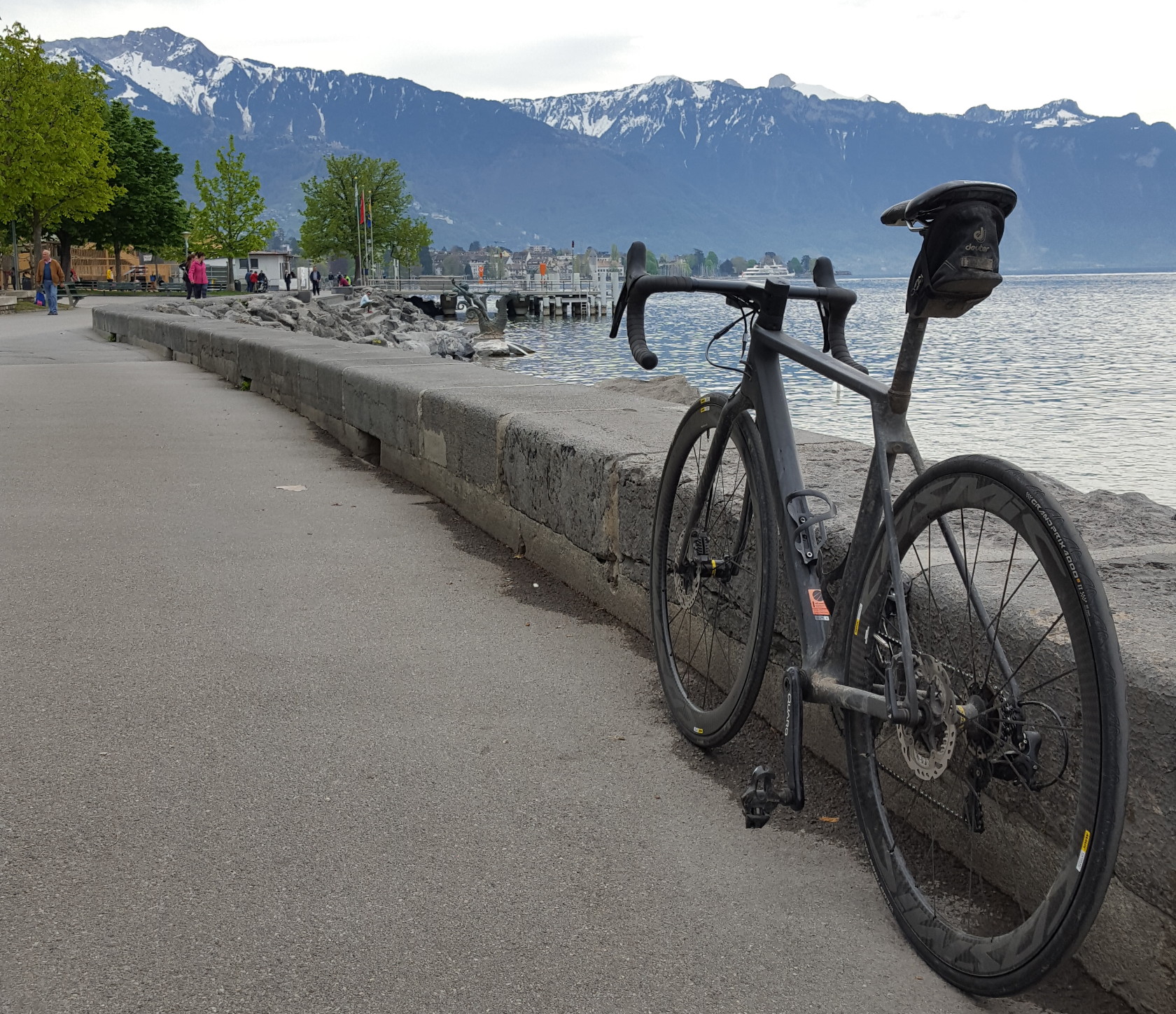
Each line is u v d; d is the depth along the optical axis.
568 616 4.64
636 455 4.49
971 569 2.28
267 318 36.03
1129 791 1.99
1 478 7.56
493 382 7.66
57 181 50.94
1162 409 29.94
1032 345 55.44
